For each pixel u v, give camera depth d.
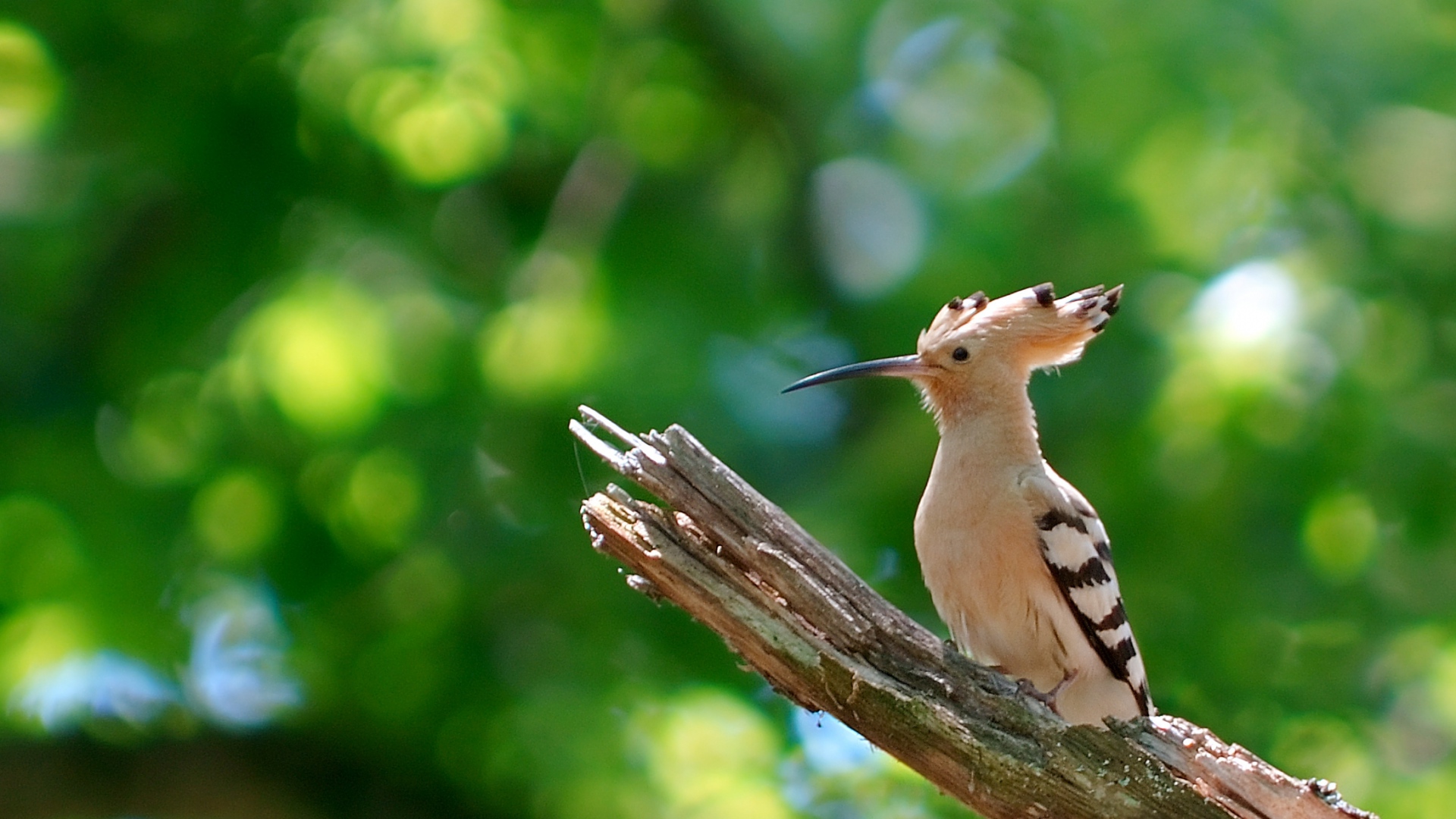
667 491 5.92
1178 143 13.14
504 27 13.59
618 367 12.20
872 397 13.80
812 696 5.94
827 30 14.44
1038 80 14.02
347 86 13.02
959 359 8.25
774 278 14.98
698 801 11.40
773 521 5.92
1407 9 13.02
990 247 13.17
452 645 12.32
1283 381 11.30
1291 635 12.06
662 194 15.03
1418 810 11.54
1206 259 12.60
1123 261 12.80
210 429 12.45
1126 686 7.90
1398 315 12.23
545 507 12.02
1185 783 5.78
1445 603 12.15
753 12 14.48
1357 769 11.84
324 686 12.58
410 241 13.21
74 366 12.88
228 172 13.05
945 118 14.48
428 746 12.42
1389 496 11.73
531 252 14.14
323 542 12.54
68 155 13.06
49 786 12.45
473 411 12.25
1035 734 5.80
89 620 12.04
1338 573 12.01
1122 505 11.94
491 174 14.27
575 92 14.31
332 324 12.09
